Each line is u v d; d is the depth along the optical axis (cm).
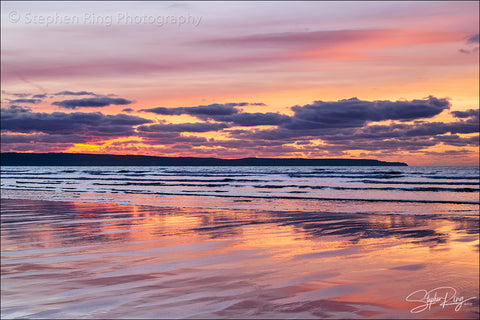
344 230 1242
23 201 2348
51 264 810
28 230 1258
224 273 739
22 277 715
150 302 584
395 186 3844
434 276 710
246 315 534
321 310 551
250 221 1462
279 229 1269
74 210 1852
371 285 661
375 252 913
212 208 1948
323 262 820
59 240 1082
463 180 4991
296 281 686
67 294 620
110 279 700
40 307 566
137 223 1416
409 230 1234
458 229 1247
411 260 831
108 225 1369
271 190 3438
